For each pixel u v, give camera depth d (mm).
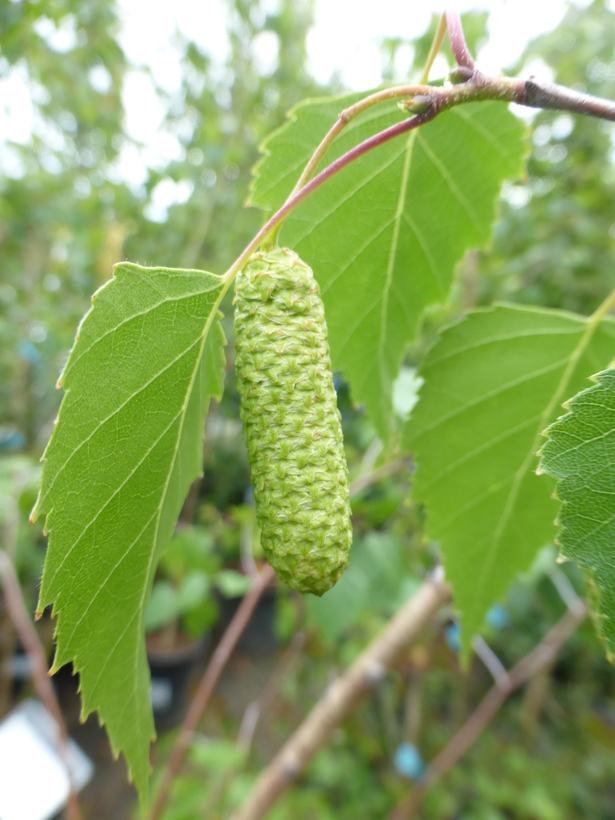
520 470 70
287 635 178
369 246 69
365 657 99
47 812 105
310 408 50
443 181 67
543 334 67
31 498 169
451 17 50
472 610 74
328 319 72
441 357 70
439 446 71
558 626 135
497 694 144
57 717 105
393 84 60
